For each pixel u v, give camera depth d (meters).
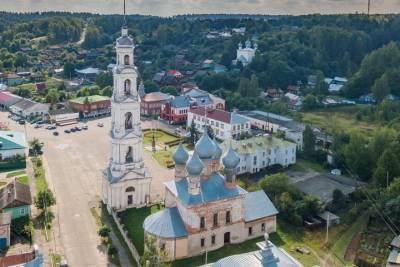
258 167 135.00
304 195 109.00
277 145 138.88
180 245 85.31
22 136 149.00
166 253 82.56
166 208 88.31
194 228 86.06
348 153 129.25
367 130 181.25
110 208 104.19
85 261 85.38
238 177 130.25
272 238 94.06
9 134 146.25
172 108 188.12
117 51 101.12
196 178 85.38
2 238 88.62
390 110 191.88
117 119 102.56
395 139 130.75
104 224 99.50
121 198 104.69
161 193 116.00
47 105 199.12
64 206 107.62
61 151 149.75
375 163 124.56
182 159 92.75
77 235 94.69
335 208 107.88
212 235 88.38
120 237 94.31
